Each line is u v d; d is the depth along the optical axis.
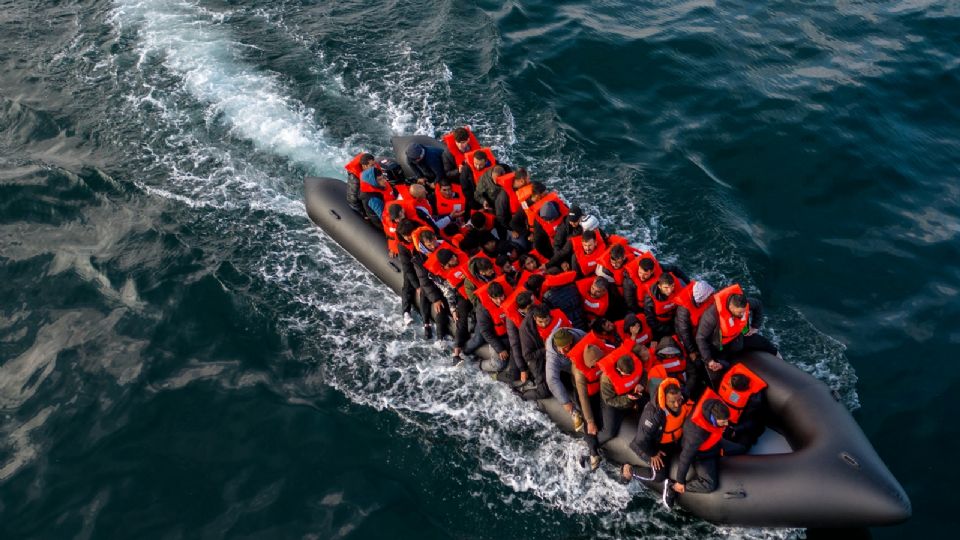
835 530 6.71
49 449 7.32
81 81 11.58
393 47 12.10
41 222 9.57
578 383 6.62
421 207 8.23
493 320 7.23
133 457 7.26
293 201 9.91
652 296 7.02
